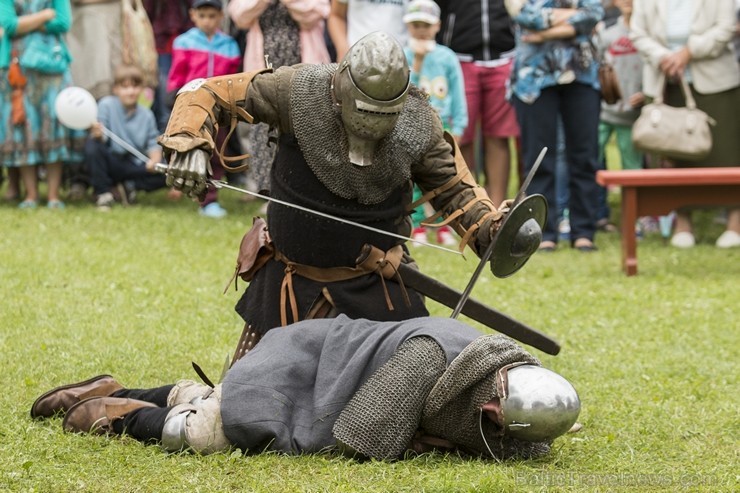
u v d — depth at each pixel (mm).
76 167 28328
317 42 24797
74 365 14000
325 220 11242
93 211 26484
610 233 27156
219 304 18156
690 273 22281
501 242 11430
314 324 10898
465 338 10500
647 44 24953
